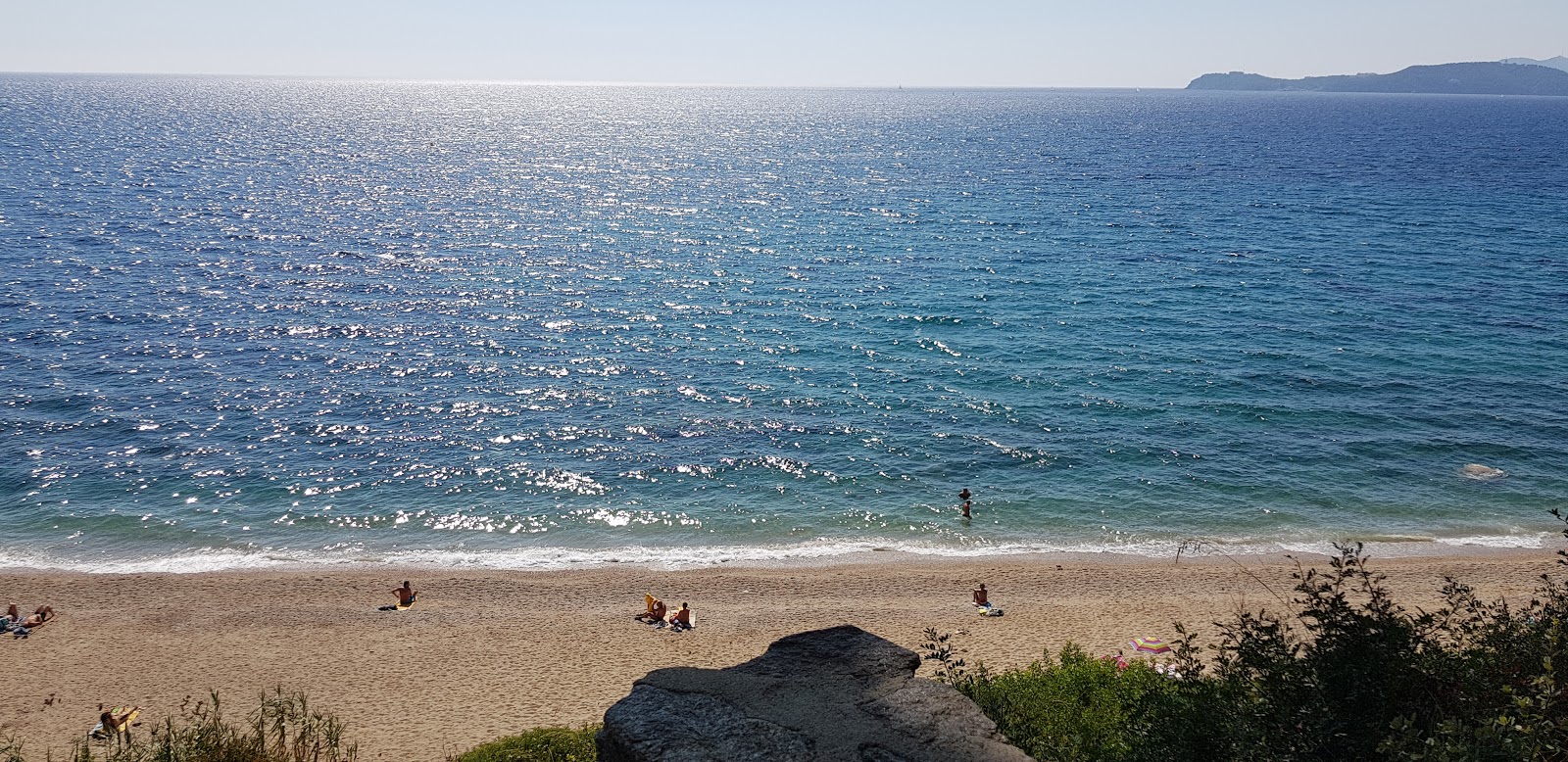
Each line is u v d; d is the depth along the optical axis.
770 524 38.19
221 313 62.88
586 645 29.52
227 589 32.84
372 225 96.81
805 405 49.56
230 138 195.62
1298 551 35.88
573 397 50.28
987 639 29.56
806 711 10.41
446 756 23.38
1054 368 54.72
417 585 33.34
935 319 64.44
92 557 34.91
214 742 17.56
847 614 31.34
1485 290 70.88
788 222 104.12
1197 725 10.84
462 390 50.94
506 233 94.75
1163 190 130.12
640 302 68.56
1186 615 31.06
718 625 30.73
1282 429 46.44
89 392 49.12
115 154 154.00
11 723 25.03
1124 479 41.69
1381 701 10.39
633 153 190.12
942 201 121.31
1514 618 11.62
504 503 39.44
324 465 42.31
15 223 88.88
